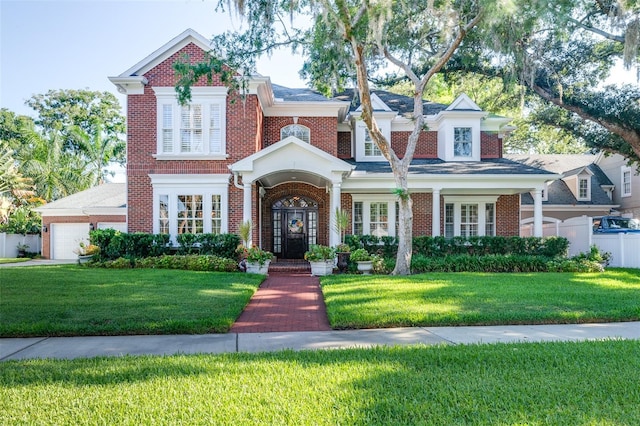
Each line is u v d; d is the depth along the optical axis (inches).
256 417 139.4
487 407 146.6
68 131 1509.6
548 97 824.3
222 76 544.4
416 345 233.8
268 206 778.8
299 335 270.4
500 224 794.2
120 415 142.3
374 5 452.1
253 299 403.9
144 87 672.4
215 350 234.7
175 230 667.4
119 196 1068.5
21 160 1439.5
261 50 541.6
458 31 566.9
